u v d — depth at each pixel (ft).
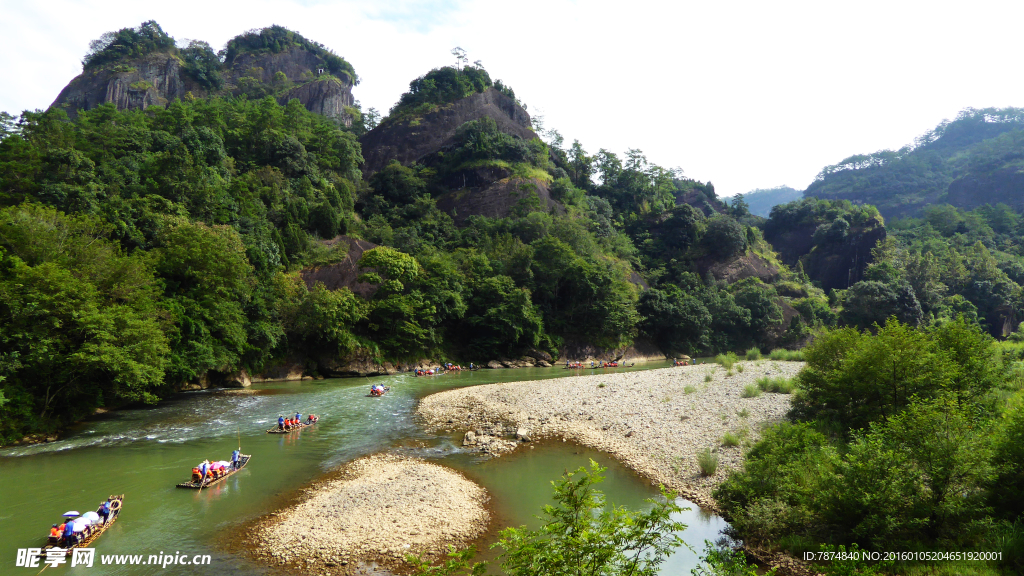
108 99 472.44
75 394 101.14
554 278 266.77
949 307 322.14
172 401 128.88
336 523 55.88
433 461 80.33
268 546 50.70
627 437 90.53
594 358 256.32
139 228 155.22
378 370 194.29
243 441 90.84
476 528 55.93
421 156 416.46
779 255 444.14
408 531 54.19
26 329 91.61
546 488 68.54
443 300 220.02
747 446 76.74
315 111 563.89
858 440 55.31
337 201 270.87
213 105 301.02
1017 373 81.46
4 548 49.73
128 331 101.91
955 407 49.24
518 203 342.03
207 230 157.07
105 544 50.93
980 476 42.19
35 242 108.99
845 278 405.59
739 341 316.40
